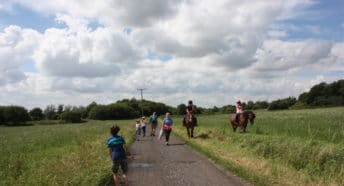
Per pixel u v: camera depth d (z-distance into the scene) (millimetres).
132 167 15312
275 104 111375
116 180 11641
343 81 106438
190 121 27750
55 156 17016
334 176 11180
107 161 14641
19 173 12984
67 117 122375
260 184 11031
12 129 71938
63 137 30172
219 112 129125
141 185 11859
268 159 14914
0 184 11141
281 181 11266
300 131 20609
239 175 12727
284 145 15109
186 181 12164
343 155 12133
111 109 132125
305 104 105625
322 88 109062
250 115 27453
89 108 149875
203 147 20453
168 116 24891
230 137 22312
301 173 12156
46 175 11250
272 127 25688
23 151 20234
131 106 145125
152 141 28406
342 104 101375
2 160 15781
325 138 17375
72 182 10750
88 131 39312
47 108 163375
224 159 15727
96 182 11312
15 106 121000
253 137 19719
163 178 12820
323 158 12414
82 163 13430
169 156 18422
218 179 12266
